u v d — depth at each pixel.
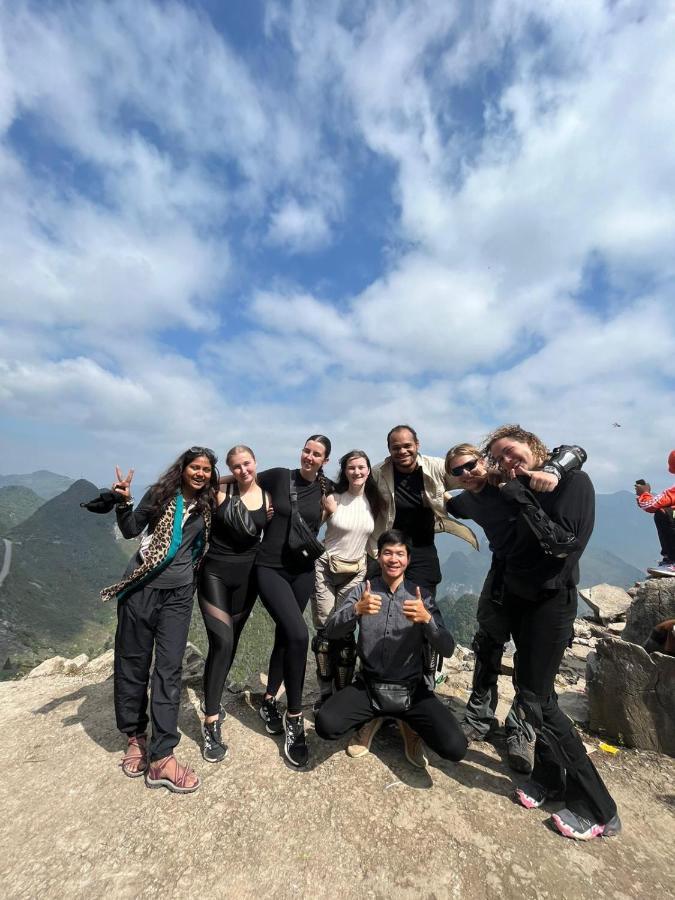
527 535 3.00
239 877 2.49
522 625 3.18
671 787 3.36
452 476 3.46
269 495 3.95
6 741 4.00
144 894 2.39
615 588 7.77
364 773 3.41
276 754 3.65
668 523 6.34
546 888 2.44
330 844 2.72
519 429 3.24
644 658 3.86
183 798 3.13
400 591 3.71
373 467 4.55
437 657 4.97
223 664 3.63
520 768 3.42
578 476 2.96
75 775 3.45
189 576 3.60
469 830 2.85
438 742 3.26
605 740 4.01
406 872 2.53
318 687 5.10
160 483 3.64
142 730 3.56
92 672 5.85
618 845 2.77
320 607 4.39
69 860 2.63
